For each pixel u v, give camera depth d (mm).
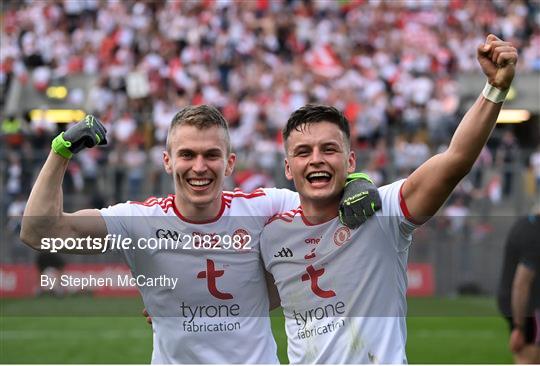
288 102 21547
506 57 4305
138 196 17172
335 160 4777
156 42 24719
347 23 26578
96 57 24297
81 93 20781
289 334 5023
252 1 26297
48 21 25766
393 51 25375
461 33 26672
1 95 22500
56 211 4965
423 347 12094
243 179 16750
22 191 17016
